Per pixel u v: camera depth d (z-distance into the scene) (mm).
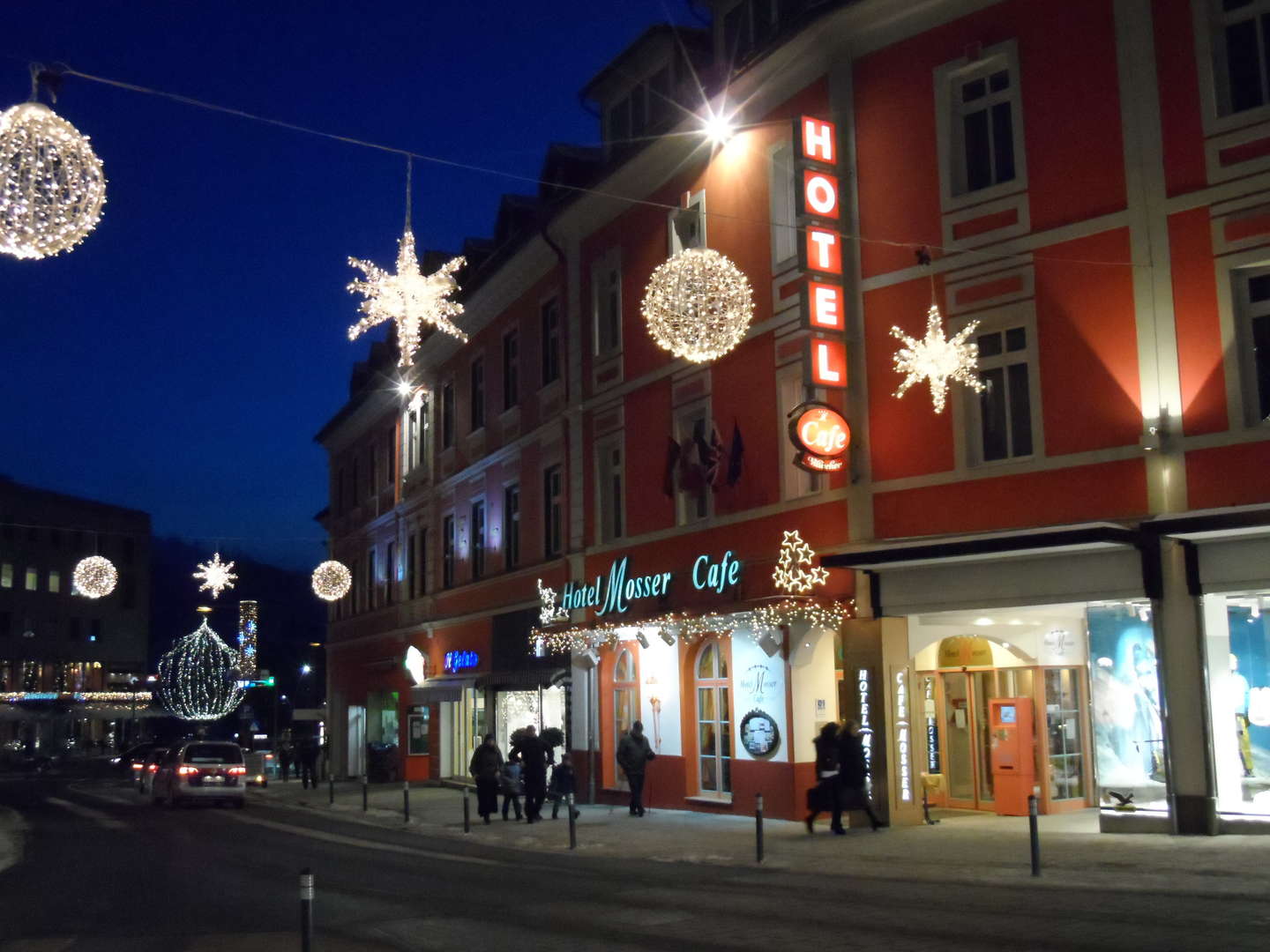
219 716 68938
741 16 22844
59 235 7668
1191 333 15898
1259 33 15820
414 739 39125
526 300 31125
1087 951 9211
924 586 18109
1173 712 15641
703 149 23266
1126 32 16719
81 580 31281
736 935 10547
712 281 15227
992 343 17812
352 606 47688
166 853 19484
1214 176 15859
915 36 18891
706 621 21516
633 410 25469
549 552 29438
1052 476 16922
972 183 18359
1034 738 19203
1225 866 13164
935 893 12633
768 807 20562
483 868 16375
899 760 18344
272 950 10578
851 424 19125
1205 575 15477
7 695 78438
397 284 11766
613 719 25812
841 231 19453
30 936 11727
